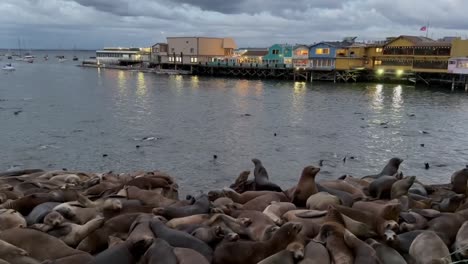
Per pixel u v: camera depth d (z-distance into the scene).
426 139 32.50
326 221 6.97
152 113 43.94
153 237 6.44
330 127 37.22
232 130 35.22
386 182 10.33
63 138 30.86
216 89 71.62
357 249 6.02
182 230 7.13
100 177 12.50
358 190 10.92
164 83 82.62
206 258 6.05
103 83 80.56
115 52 144.62
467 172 10.88
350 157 26.67
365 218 7.32
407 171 24.06
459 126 38.06
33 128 34.22
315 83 84.75
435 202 9.75
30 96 56.47
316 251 5.99
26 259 5.79
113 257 5.65
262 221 7.51
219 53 115.12
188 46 113.19
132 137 31.64
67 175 12.73
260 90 70.50
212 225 7.32
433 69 76.25
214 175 22.62
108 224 7.21
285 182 21.45
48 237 6.41
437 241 6.28
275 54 98.38
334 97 60.66
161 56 120.75
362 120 41.09
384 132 35.12
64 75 102.19
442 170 24.36
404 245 6.53
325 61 88.38
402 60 81.25
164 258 5.67
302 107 50.09
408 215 7.82
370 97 60.72
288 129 36.06
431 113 45.62
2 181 11.41
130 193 9.73
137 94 62.19
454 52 74.06
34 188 10.54
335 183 11.20
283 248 6.12
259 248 6.08
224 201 9.33
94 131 33.69
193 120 39.97
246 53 109.19
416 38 85.12
